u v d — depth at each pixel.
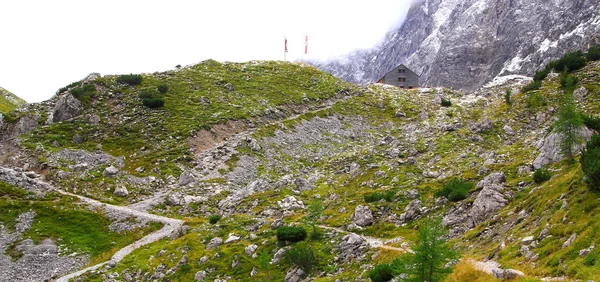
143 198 85.94
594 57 106.00
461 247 41.00
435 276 28.06
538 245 31.78
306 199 76.31
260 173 99.19
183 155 101.88
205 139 111.56
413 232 49.34
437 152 86.25
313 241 53.47
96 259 64.94
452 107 141.12
